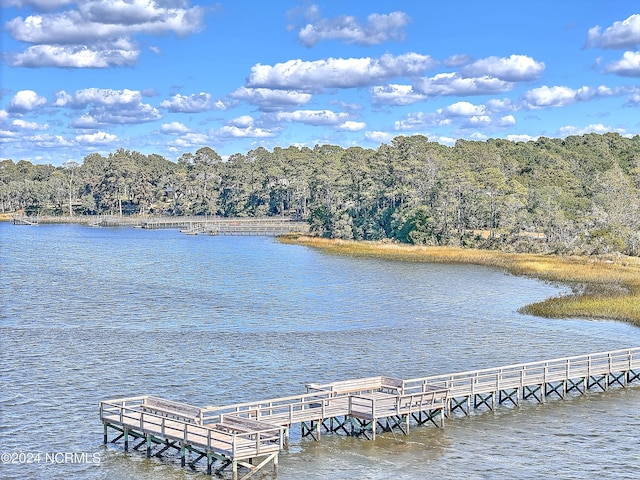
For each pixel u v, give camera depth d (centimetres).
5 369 4938
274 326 6488
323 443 3641
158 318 6844
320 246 14912
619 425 3934
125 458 3434
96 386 4556
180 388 4519
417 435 3769
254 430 3316
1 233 19638
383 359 5294
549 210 14712
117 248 14712
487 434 3784
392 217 16225
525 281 9519
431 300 8000
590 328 6469
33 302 7738
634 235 13125
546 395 4528
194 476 3225
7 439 3656
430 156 18312
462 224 15550
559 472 3281
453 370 5016
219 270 10731
